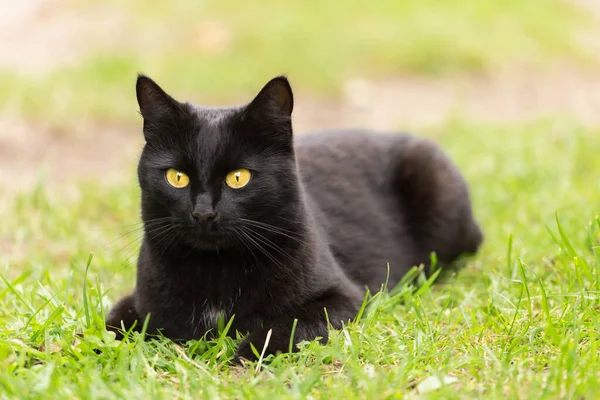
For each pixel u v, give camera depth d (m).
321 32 11.83
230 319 3.40
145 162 3.45
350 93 9.99
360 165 4.59
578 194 5.61
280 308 3.46
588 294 3.50
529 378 2.81
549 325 3.12
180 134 3.35
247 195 3.31
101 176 7.03
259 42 11.44
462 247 4.71
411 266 4.53
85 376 2.84
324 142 4.62
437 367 2.95
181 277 3.45
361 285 4.12
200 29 12.08
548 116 8.55
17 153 7.53
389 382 2.81
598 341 3.06
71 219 5.65
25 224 5.52
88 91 9.09
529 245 4.70
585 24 13.85
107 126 8.53
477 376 2.87
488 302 3.67
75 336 3.23
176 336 3.51
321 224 4.05
